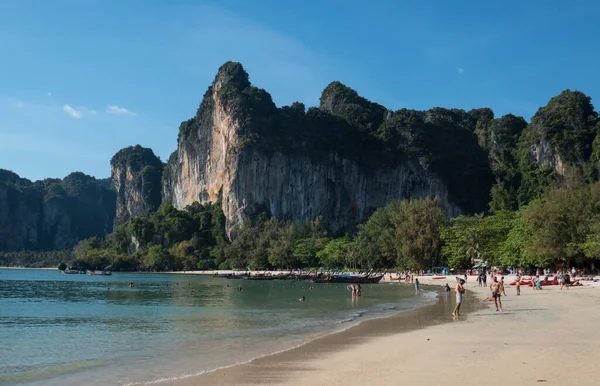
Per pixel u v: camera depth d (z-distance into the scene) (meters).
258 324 34.66
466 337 24.39
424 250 122.94
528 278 82.12
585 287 58.91
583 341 22.31
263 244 193.38
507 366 17.36
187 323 36.12
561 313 33.62
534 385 14.79
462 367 17.47
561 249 77.06
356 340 25.06
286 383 16.19
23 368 21.05
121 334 30.83
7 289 91.12
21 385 18.05
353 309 44.97
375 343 23.88
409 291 71.19
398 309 43.00
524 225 86.94
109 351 24.81
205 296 69.12
